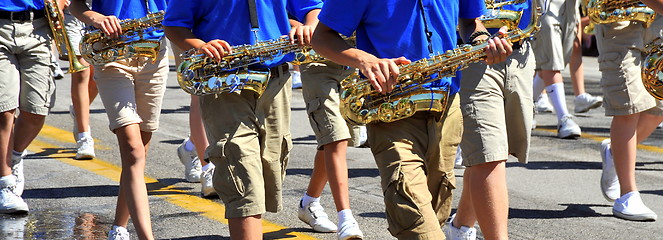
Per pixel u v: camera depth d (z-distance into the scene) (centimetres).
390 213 1017
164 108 2827
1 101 1525
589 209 1675
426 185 1023
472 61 1038
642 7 1503
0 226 1526
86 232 1503
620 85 1552
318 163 1489
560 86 2408
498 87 1184
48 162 2047
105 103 1323
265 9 1166
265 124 1169
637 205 1598
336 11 1016
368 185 1848
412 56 1028
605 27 1559
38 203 1688
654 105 1559
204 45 1116
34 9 1530
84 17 1337
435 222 1004
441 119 1075
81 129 2080
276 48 1151
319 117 1412
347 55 1010
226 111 1141
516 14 1230
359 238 1430
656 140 2402
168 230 1519
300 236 1488
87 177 1905
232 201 1129
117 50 1320
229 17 1148
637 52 1546
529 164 2067
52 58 1585
